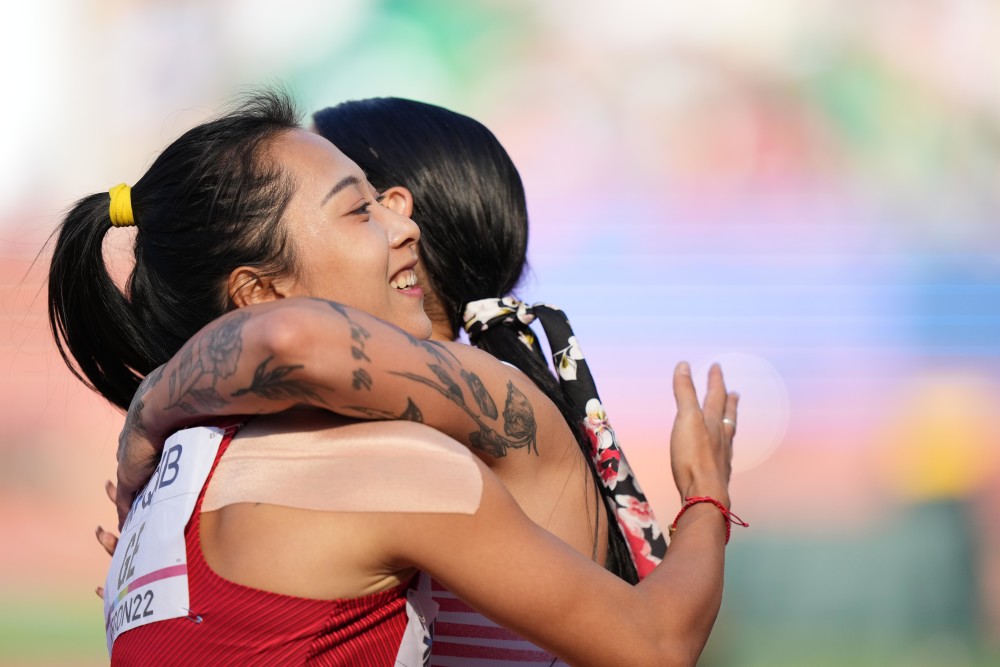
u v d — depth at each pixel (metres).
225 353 4.67
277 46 46.41
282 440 4.87
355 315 4.71
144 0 44.56
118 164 42.84
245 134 5.39
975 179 41.72
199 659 4.68
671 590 5.12
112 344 5.86
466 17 46.88
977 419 26.48
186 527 4.88
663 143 44.00
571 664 4.82
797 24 44.41
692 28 44.91
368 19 47.09
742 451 25.33
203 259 5.35
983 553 20.22
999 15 42.97
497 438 5.32
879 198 41.41
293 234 5.29
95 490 22.52
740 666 16.86
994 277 36.00
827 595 18.83
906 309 33.72
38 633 17.34
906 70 43.31
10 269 27.52
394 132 6.84
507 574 4.59
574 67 45.81
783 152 42.88
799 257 37.69
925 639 17.64
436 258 6.75
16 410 24.34
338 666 4.68
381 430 4.76
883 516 21.94
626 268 37.53
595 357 30.67
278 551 4.62
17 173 42.09
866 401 27.84
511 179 7.04
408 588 4.93
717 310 33.69
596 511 6.15
